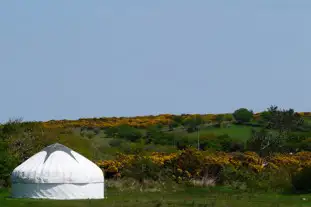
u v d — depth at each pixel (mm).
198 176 54469
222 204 38062
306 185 47594
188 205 37188
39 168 40844
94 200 39719
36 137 58344
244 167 55500
